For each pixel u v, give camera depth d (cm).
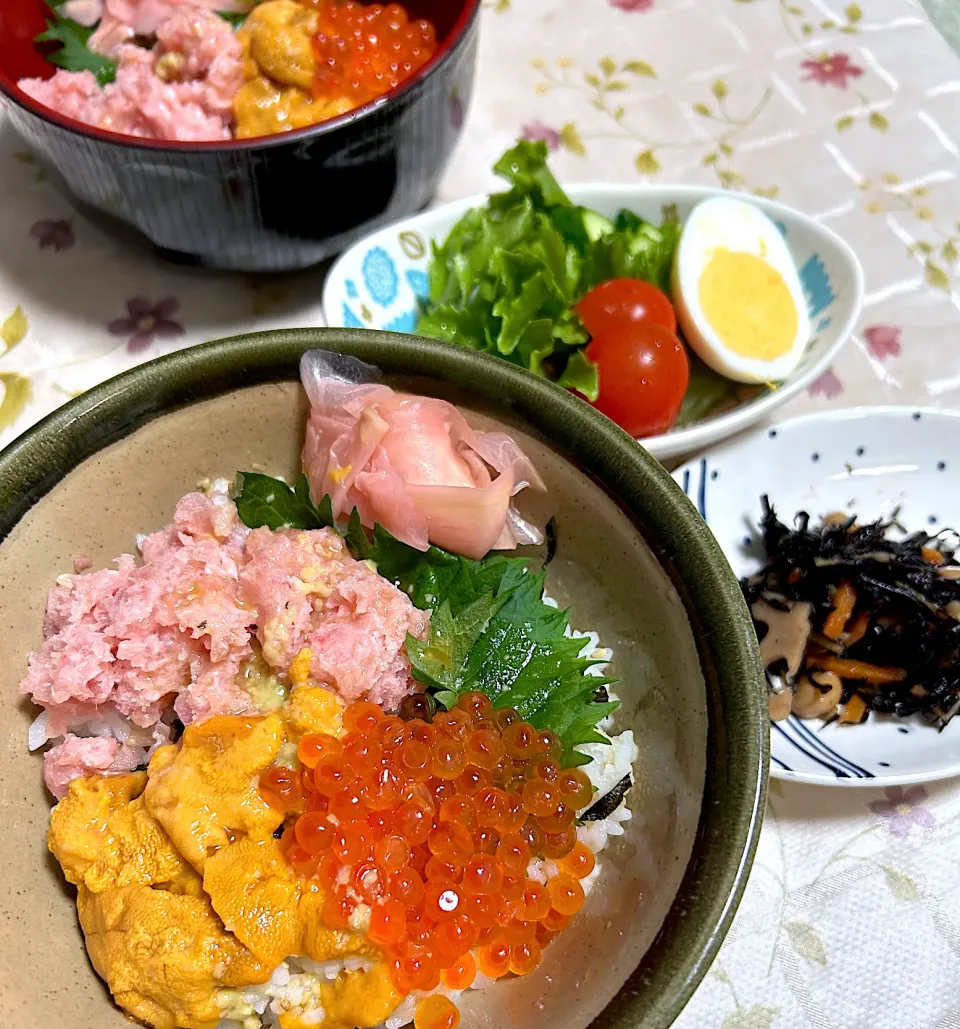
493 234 31
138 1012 20
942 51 38
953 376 32
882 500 31
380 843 20
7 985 20
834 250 31
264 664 22
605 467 23
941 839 26
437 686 23
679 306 31
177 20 30
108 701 22
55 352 31
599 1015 19
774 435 30
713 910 19
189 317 31
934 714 28
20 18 31
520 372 23
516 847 20
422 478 23
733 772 20
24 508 22
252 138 26
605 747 23
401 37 31
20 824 22
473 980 21
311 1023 21
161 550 23
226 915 20
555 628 23
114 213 29
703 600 22
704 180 35
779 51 38
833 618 29
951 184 36
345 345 23
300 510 24
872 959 24
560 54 38
